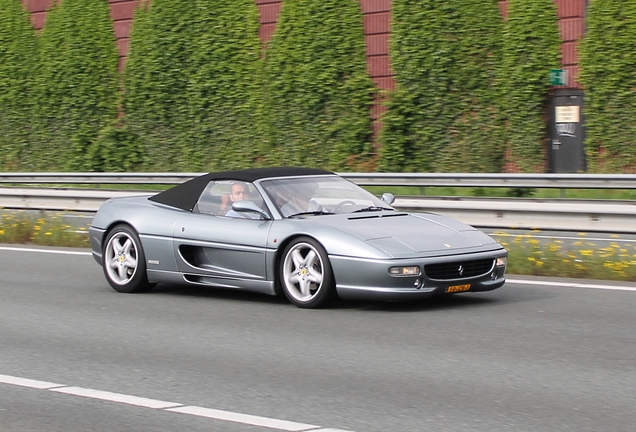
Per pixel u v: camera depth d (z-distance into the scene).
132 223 10.68
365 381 6.58
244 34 31.91
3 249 15.32
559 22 26.75
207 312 9.46
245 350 7.68
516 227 15.70
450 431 5.38
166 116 33.50
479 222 16.12
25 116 36.28
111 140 34.22
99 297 10.55
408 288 8.82
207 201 10.42
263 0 31.59
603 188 19.61
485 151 27.81
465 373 6.75
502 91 27.47
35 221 17.61
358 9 29.81
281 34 31.02
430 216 10.21
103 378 6.85
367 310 9.27
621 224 14.85
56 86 35.59
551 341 7.75
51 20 35.66
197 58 32.72
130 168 34.09
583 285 10.65
